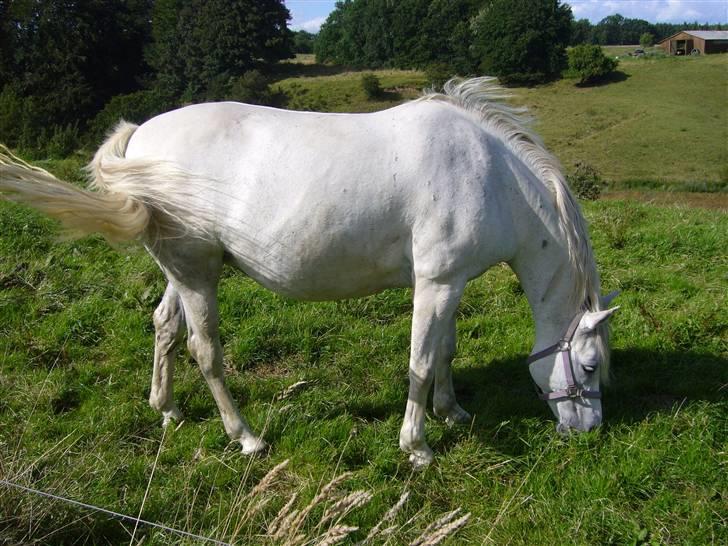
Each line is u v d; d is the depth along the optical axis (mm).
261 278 3186
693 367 4070
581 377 3285
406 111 3086
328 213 2928
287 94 42812
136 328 4477
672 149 31922
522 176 3133
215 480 2994
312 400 3709
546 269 3268
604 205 8250
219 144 3025
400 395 3822
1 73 35062
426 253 2967
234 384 3932
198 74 40281
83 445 3234
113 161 3047
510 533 2740
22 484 2590
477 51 48375
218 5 41062
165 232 3070
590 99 42469
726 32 65500
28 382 3758
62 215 2814
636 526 2754
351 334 4539
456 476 3111
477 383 4051
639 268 5668
